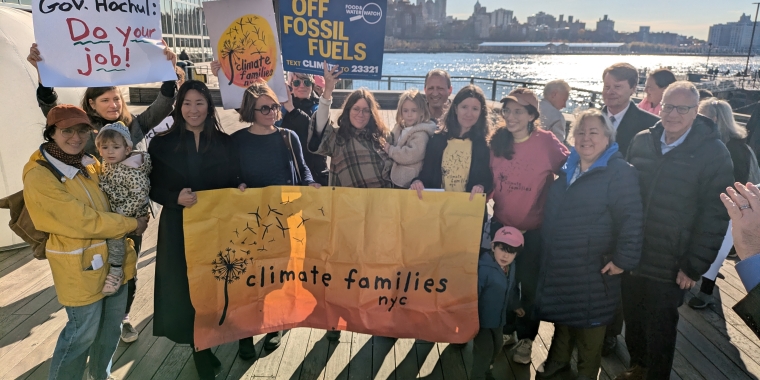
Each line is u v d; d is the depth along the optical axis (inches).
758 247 58.3
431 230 114.4
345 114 123.3
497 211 120.1
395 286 117.7
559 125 143.9
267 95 114.7
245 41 143.2
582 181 104.5
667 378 111.5
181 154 109.1
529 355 126.9
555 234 109.0
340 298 119.6
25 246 195.2
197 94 106.3
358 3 125.3
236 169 116.5
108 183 102.0
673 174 101.8
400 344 134.3
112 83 116.0
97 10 111.9
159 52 120.7
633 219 101.6
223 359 126.8
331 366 124.6
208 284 114.1
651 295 108.5
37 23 109.8
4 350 129.7
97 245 99.9
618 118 132.0
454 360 127.6
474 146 117.4
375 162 124.6
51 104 121.6
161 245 112.3
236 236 114.7
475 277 114.6
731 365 128.0
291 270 119.4
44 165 94.3
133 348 132.2
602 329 111.4
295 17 127.3
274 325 120.5
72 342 98.8
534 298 117.9
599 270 108.0
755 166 145.0
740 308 56.3
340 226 116.6
